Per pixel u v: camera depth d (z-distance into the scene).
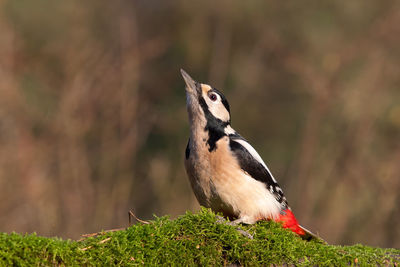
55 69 15.54
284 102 16.88
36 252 3.91
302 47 17.05
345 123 15.25
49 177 14.27
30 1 16.17
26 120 14.62
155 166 14.71
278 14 17.78
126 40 16.09
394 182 14.29
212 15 17.97
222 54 17.23
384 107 15.23
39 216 13.67
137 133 15.19
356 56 15.94
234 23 17.89
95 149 14.73
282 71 16.88
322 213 14.59
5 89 14.56
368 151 14.87
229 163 5.70
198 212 4.73
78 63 15.38
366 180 14.52
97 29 16.66
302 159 15.20
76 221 13.88
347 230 14.31
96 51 15.80
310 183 14.88
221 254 4.54
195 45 17.69
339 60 15.78
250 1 17.80
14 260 3.84
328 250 4.72
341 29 17.02
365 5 16.84
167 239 4.41
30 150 14.26
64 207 13.99
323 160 15.09
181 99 16.41
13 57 15.28
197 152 5.87
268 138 16.78
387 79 15.53
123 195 14.33
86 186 14.25
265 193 5.83
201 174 5.79
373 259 4.70
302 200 14.82
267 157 16.55
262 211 5.77
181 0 18.06
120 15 16.86
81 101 14.84
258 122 16.84
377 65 15.62
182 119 15.76
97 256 4.14
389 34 15.94
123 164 14.59
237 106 16.69
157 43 16.72
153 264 4.31
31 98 14.85
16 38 15.48
